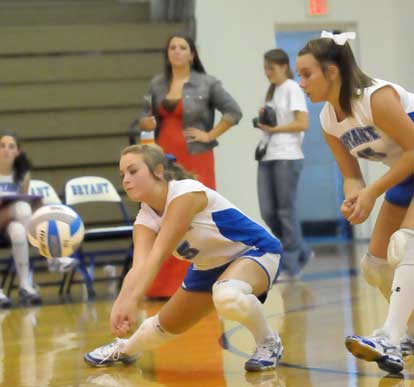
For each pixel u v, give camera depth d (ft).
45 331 37.11
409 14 72.84
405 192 25.50
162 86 46.50
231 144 71.67
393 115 24.07
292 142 54.03
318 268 59.21
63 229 36.14
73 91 67.62
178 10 73.56
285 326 34.78
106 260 64.85
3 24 73.82
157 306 43.47
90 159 66.03
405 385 22.95
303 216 83.82
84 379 26.03
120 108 67.62
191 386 24.13
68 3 77.20
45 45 69.77
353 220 24.39
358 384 23.34
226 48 72.54
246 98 72.54
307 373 25.26
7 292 52.60
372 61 76.13
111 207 64.59
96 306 45.75
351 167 26.71
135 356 28.17
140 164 24.97
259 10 73.10
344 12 75.56
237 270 25.49
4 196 48.37
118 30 70.64
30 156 65.26
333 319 35.99
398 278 23.84
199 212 25.46
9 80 67.87
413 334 27.17
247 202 71.77
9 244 49.65
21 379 26.66
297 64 24.79
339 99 24.54
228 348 30.27
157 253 24.54
